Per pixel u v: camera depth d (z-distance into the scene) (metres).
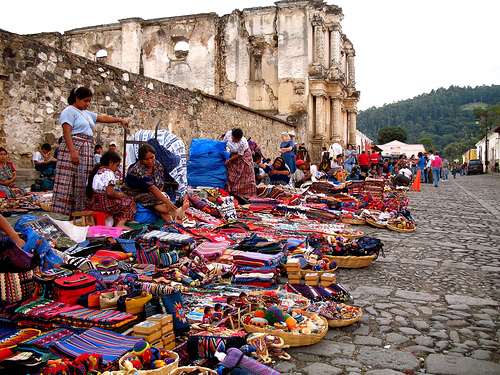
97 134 11.02
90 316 3.32
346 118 35.78
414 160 29.03
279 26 27.78
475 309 4.54
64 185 5.88
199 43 28.02
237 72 28.34
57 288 3.67
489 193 18.58
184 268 4.81
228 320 3.75
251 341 3.33
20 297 3.65
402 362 3.35
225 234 6.64
